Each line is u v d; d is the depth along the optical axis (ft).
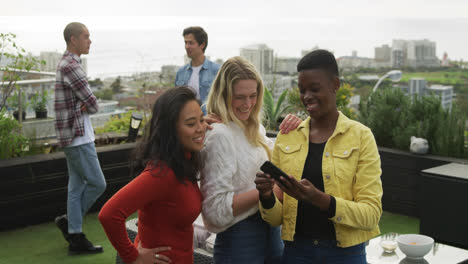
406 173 14.61
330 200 4.95
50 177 14.28
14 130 15.39
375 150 5.29
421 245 7.91
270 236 6.16
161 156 5.20
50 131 16.38
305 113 18.25
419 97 15.79
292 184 4.88
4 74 15.31
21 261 11.53
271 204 5.40
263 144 6.11
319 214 5.32
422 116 15.44
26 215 13.98
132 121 16.56
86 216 14.97
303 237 5.45
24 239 13.01
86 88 11.78
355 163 5.25
